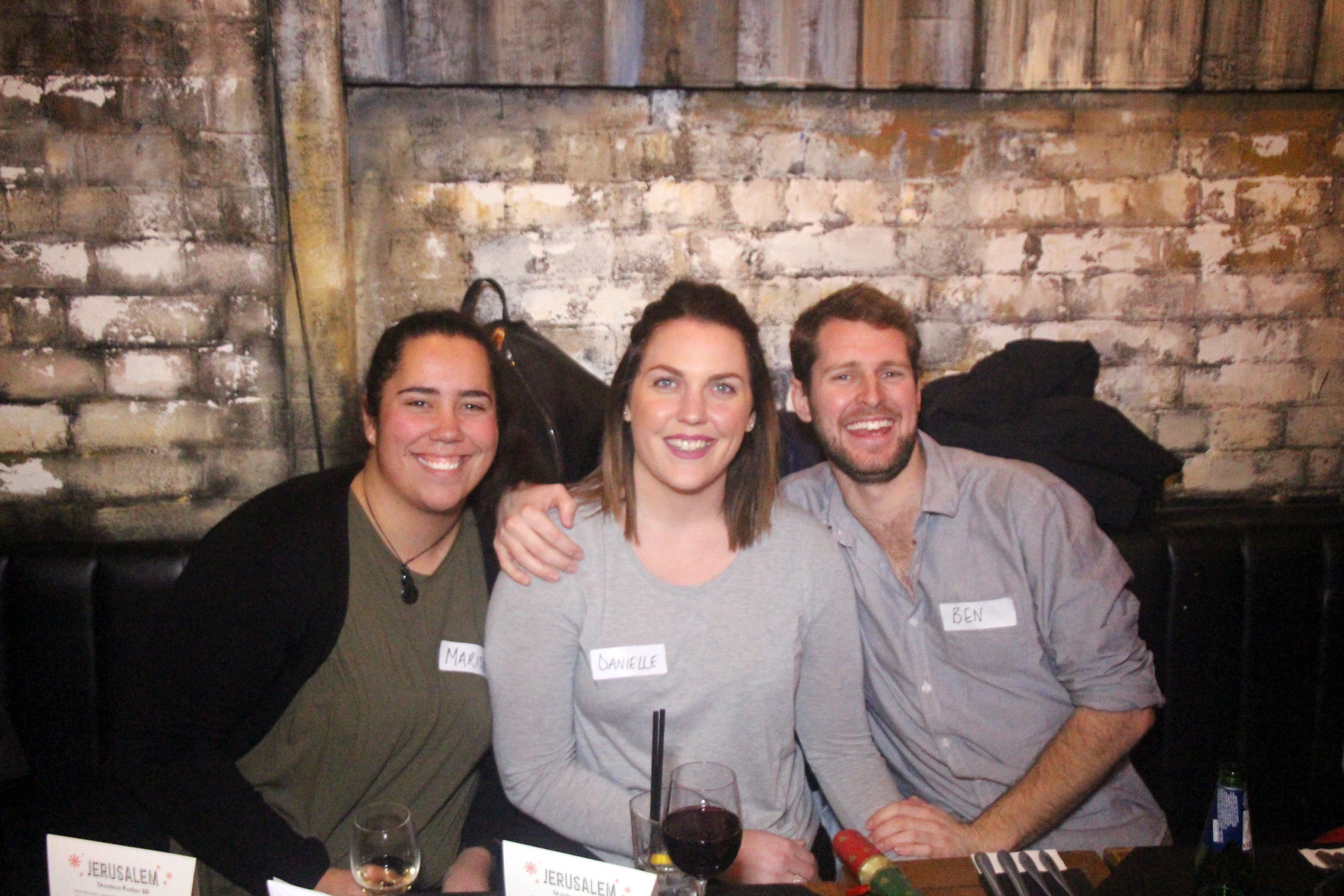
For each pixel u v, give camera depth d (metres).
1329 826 2.14
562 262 2.36
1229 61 2.35
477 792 1.71
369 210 2.29
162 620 1.48
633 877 1.01
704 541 1.54
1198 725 2.12
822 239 2.40
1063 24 2.30
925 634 1.74
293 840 1.41
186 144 2.18
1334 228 2.48
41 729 1.97
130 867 1.04
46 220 2.17
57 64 2.12
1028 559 1.69
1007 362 2.27
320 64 2.16
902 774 1.80
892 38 2.28
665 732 1.50
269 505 1.56
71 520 2.27
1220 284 2.48
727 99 2.33
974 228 2.42
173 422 2.27
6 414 2.22
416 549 1.56
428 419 1.45
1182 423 2.52
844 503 1.79
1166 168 2.43
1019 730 1.71
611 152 2.33
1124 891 1.12
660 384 1.45
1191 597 2.09
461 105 2.28
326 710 1.49
